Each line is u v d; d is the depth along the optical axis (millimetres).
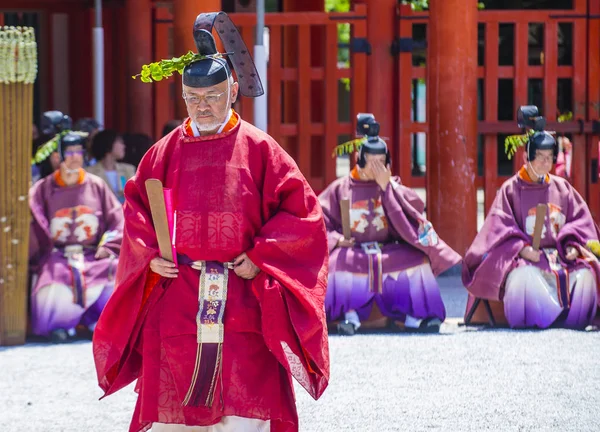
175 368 5949
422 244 11492
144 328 6074
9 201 11047
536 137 11586
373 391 8859
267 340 5910
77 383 9328
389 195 11578
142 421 5957
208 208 5996
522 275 11617
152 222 6152
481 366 9766
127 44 17453
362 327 11844
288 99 19906
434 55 14680
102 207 11555
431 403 8445
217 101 6020
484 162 15758
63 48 19328
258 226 6090
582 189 15758
